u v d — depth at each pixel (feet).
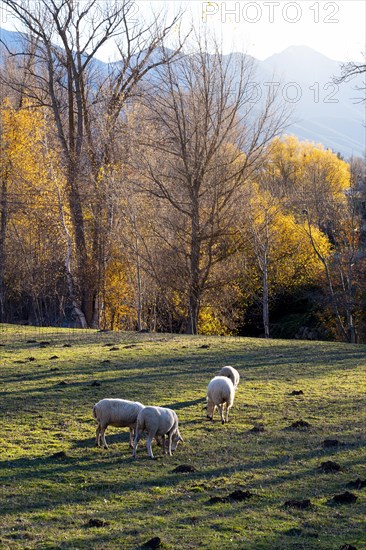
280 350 111.04
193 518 43.11
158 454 56.95
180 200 167.02
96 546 38.86
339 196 242.37
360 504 45.78
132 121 171.53
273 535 40.57
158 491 48.21
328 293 188.75
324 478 51.06
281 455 56.70
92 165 173.17
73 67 176.86
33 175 174.29
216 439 61.31
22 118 176.55
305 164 325.42
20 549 38.27
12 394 76.89
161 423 55.88
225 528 41.60
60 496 47.26
